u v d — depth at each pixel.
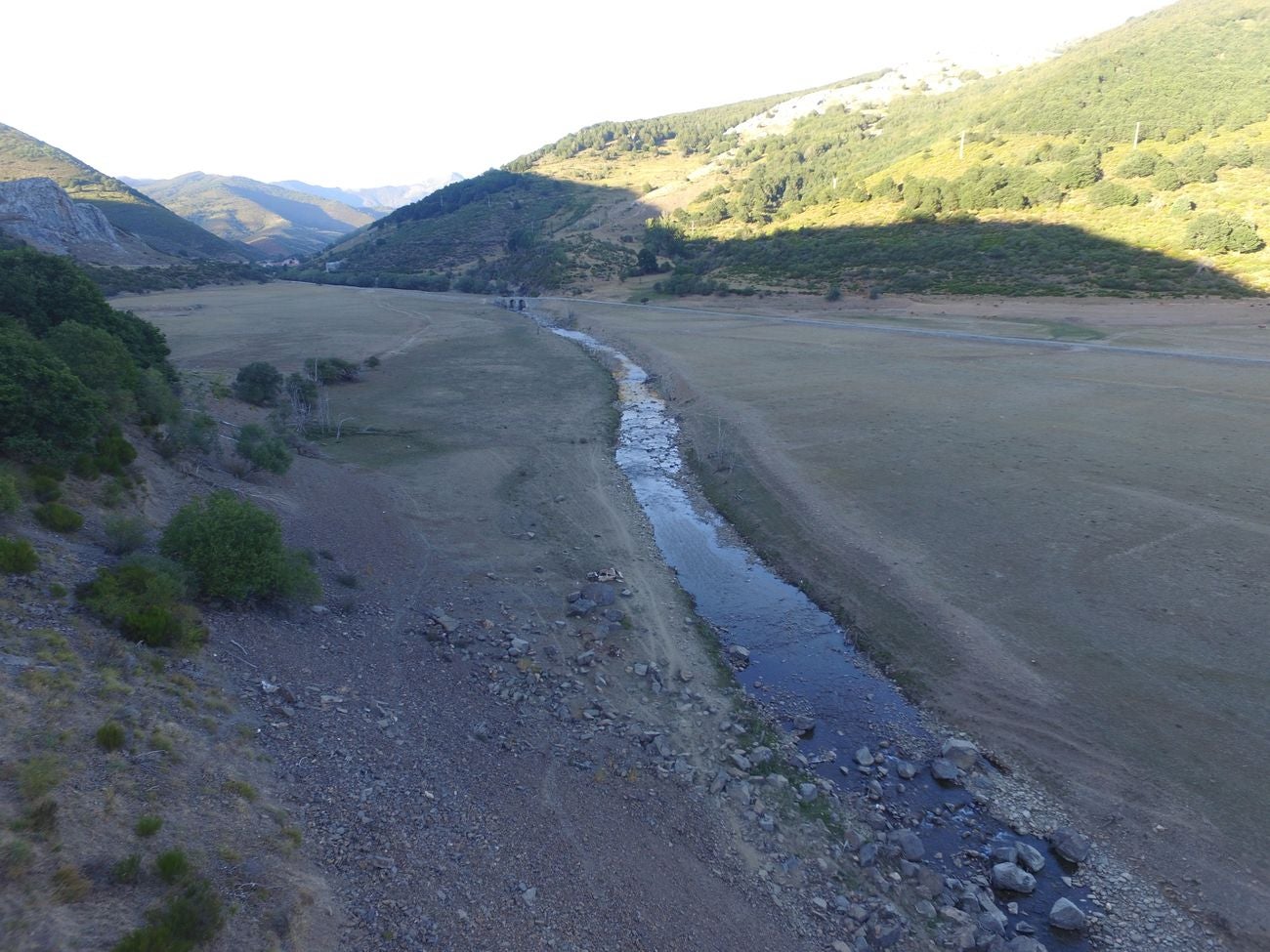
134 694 12.49
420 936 10.11
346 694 15.64
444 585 23.14
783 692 18.95
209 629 16.06
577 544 27.36
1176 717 16.78
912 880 13.16
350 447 38.62
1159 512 26.30
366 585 22.19
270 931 9.16
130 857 9.17
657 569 25.75
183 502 24.41
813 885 12.91
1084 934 12.21
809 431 39.03
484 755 14.92
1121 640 19.52
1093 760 15.94
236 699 14.02
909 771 15.88
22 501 18.16
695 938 11.41
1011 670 18.88
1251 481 28.20
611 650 20.05
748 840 13.79
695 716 17.59
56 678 11.86
